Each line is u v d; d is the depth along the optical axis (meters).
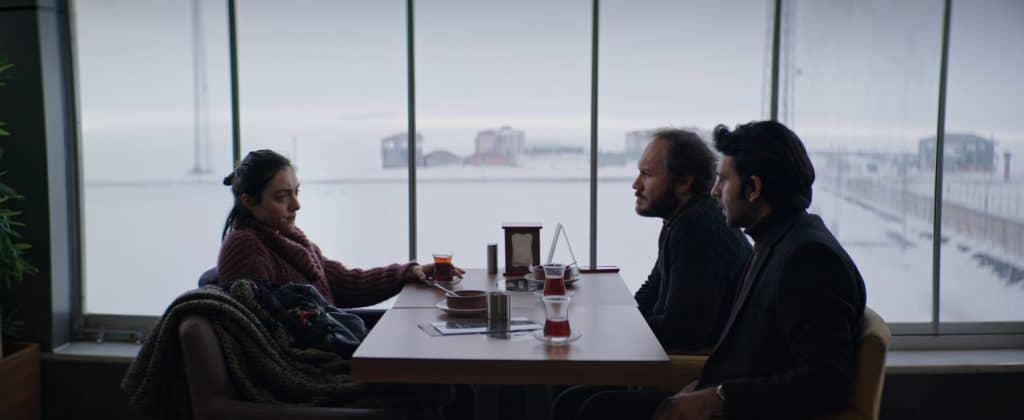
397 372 1.88
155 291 3.79
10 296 3.62
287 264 2.65
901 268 3.58
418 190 3.64
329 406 2.21
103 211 3.77
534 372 1.86
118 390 3.58
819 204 3.56
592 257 3.64
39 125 3.56
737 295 2.21
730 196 2.02
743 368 1.94
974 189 3.54
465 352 1.92
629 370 1.86
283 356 2.22
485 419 3.50
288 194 2.66
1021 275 3.57
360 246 3.67
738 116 3.56
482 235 3.67
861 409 1.80
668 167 2.63
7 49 3.54
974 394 3.38
